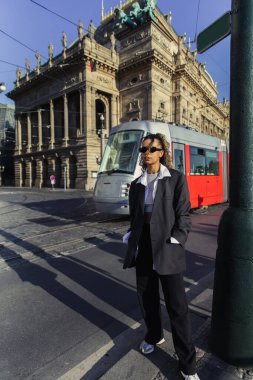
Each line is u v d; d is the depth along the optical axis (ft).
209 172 44.06
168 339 9.76
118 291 15.02
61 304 13.60
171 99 151.33
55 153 160.56
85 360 9.29
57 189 144.25
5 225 34.40
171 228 8.20
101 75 143.23
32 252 22.38
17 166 202.49
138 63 138.82
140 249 8.80
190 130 40.96
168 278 8.13
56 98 159.12
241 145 7.93
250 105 7.80
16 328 11.51
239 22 7.85
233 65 8.06
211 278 15.89
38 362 9.36
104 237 27.30
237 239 7.94
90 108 138.82
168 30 151.23
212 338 8.59
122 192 32.07
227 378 7.61
